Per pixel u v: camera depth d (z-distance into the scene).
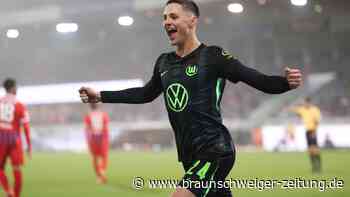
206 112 6.65
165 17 6.89
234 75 6.58
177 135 6.94
